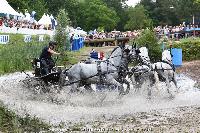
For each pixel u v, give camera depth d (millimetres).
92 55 23500
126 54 19844
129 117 16016
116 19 141375
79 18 133500
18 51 33125
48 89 18984
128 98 20641
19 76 27047
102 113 16906
